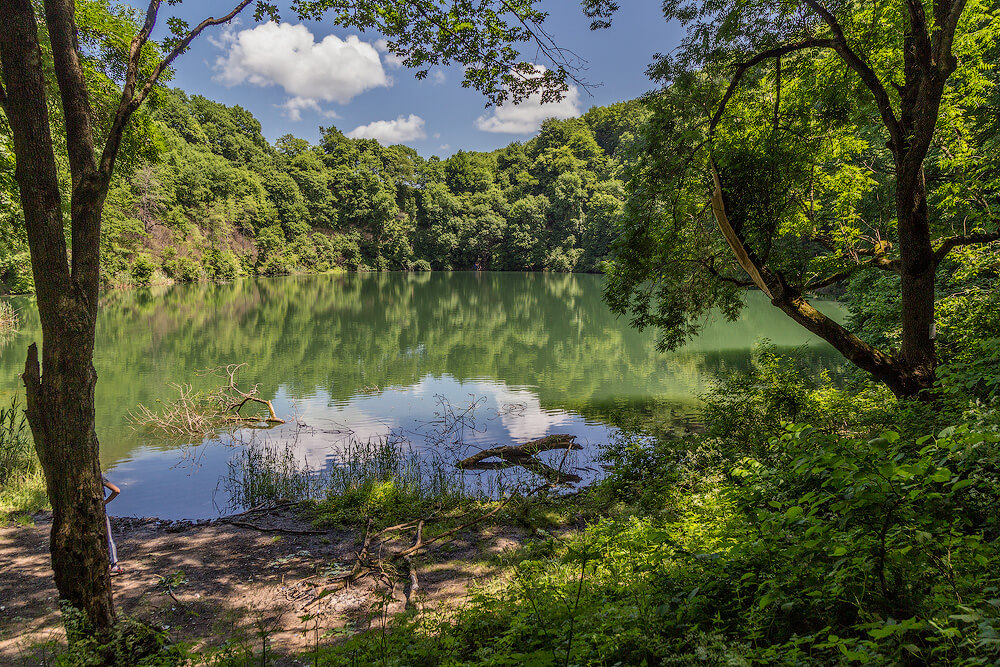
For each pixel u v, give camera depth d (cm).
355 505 840
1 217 1305
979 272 956
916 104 683
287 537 735
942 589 254
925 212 710
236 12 502
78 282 402
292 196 9450
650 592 374
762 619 291
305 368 2094
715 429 906
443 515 792
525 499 840
